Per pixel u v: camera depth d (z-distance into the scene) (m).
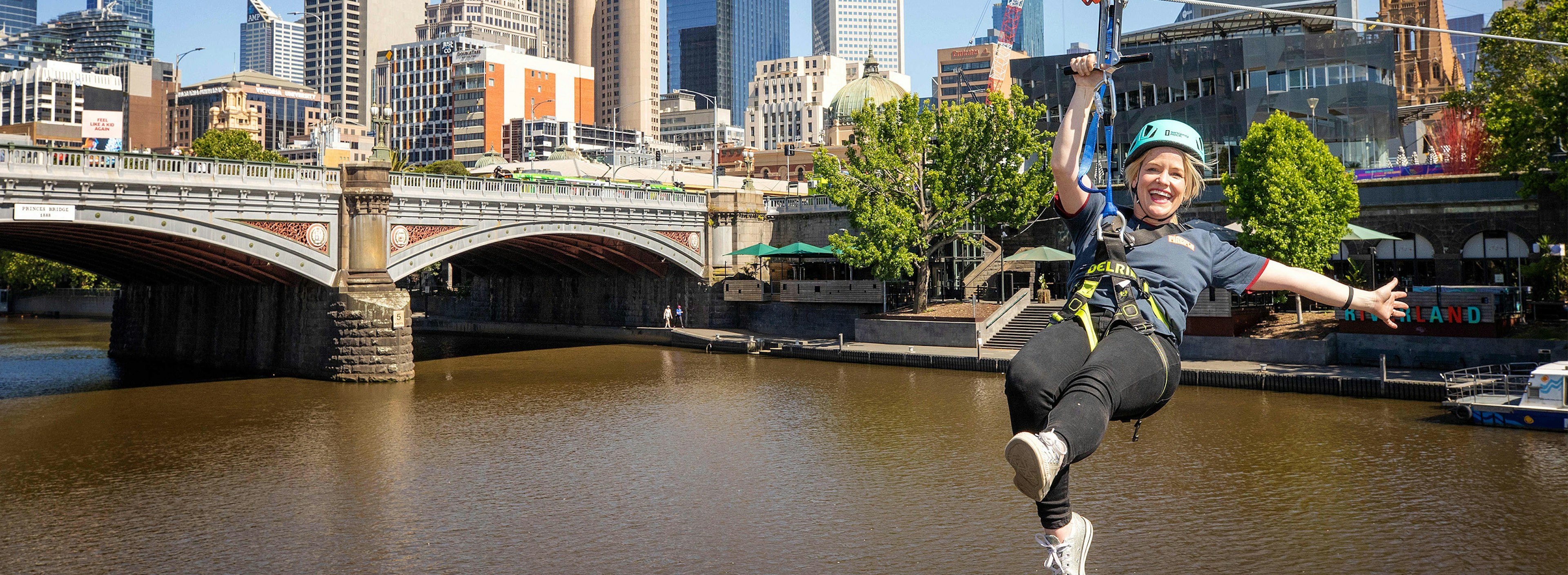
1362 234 55.16
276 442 40.28
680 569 24.72
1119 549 25.12
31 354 76.12
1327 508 28.38
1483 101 56.75
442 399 51.28
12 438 41.25
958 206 65.12
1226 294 54.31
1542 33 50.97
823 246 80.69
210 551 26.56
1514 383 43.25
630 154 158.12
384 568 25.14
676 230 77.75
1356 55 77.38
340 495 32.03
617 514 29.64
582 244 74.75
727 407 47.94
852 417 44.50
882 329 68.00
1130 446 36.84
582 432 42.16
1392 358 49.84
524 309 96.75
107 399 51.31
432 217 59.78
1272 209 51.28
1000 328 64.25
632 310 86.06
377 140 57.00
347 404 49.56
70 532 28.27
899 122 67.94
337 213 56.31
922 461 35.53
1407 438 37.03
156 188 48.41
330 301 56.81
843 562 24.91
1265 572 23.38
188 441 40.50
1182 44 81.81
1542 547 24.45
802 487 32.34
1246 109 79.25
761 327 79.00
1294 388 47.94
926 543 26.19
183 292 70.56
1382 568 23.42
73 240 53.56
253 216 52.38
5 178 43.53
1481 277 60.75
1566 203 57.44
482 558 25.81
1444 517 27.14
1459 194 61.03
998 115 63.81
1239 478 31.95
